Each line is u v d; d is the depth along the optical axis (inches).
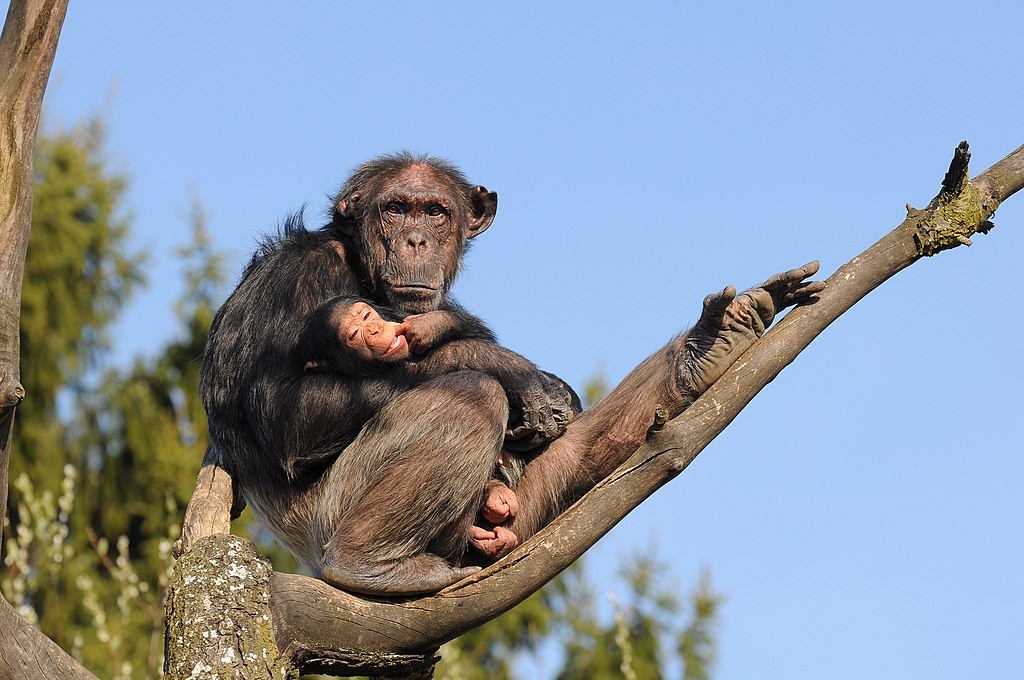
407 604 500.1
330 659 492.1
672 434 505.4
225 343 602.2
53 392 1910.7
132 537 1920.5
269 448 577.6
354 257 643.5
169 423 1914.4
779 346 523.5
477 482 537.0
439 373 574.6
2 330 433.1
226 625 469.4
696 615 1753.2
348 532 529.0
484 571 500.7
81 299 2016.5
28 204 448.8
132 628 1574.8
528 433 572.4
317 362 571.8
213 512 534.9
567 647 1722.4
